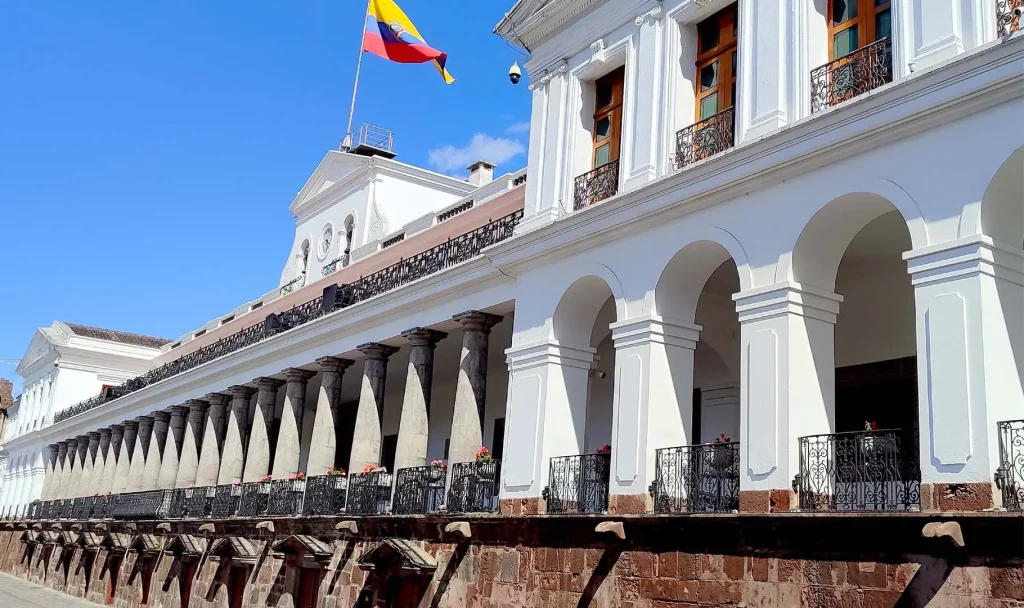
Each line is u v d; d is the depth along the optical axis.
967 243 10.83
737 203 13.92
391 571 18.91
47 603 33.19
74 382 52.56
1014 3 11.10
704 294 18.81
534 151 18.92
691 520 12.85
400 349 24.83
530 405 17.16
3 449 60.44
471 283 19.80
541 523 15.73
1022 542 9.43
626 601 13.75
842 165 12.47
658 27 16.45
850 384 16.28
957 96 11.00
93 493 41.31
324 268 33.78
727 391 19.14
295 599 22.34
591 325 17.66
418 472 19.69
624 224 15.67
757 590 11.95
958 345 10.72
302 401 27.12
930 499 10.66
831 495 11.93
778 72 13.84
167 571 29.39
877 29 13.09
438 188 33.28
